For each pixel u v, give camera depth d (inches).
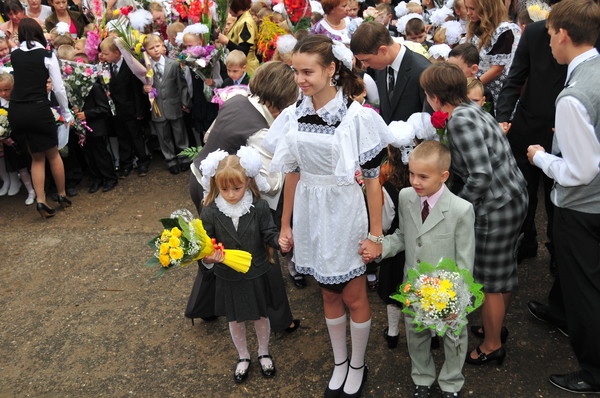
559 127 101.4
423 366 116.1
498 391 118.1
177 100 233.8
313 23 243.9
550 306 134.0
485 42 168.9
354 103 100.1
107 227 204.8
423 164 101.0
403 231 113.7
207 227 116.6
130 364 134.7
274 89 121.7
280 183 132.3
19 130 200.7
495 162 111.0
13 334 148.5
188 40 220.8
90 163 232.4
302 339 139.3
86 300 161.0
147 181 241.0
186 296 159.2
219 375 129.3
